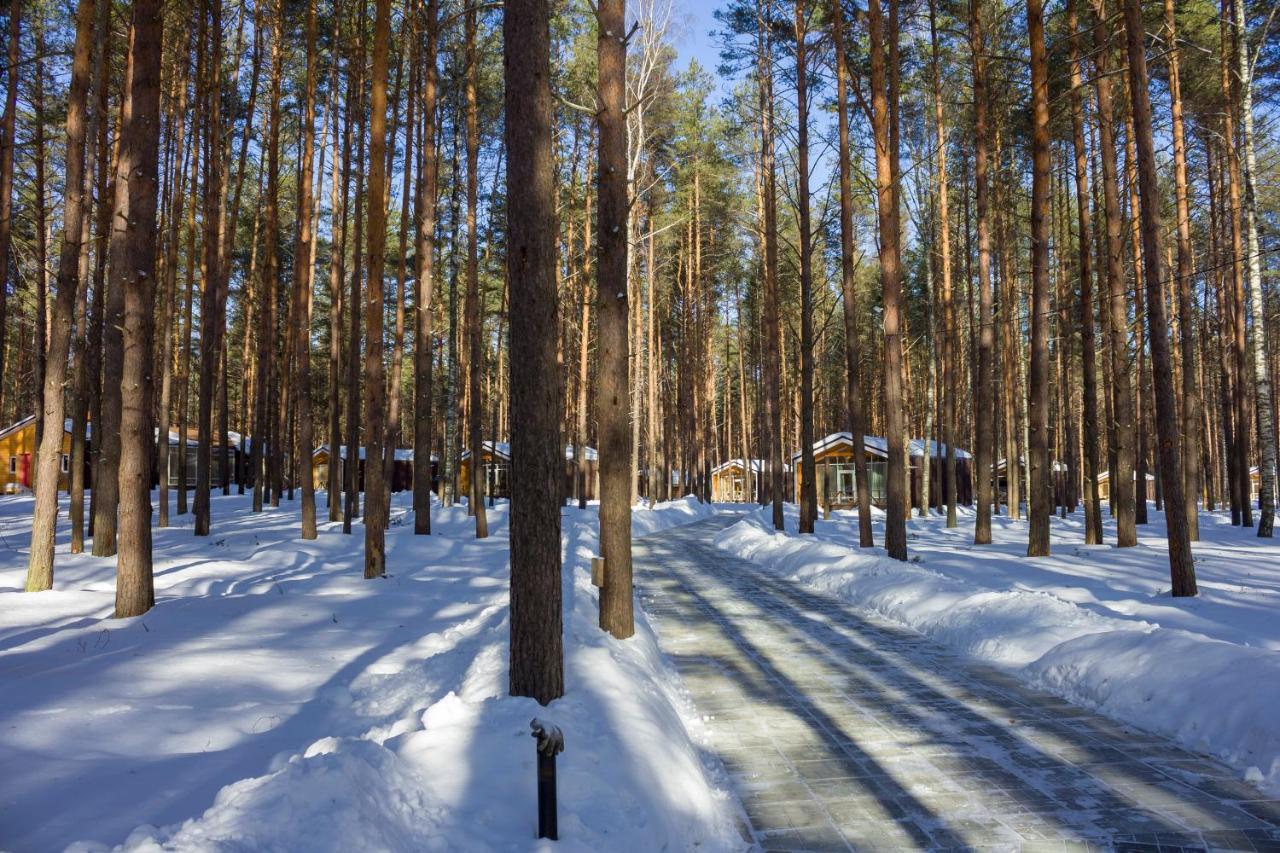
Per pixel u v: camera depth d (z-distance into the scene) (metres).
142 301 9.20
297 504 30.47
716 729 6.00
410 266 36.41
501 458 40.53
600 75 8.09
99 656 6.87
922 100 27.58
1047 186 15.86
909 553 16.77
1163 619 8.69
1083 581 12.10
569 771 3.81
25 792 3.70
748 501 55.12
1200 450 39.66
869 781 4.91
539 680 5.02
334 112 23.64
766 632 9.88
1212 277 26.86
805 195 22.12
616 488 7.88
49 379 11.02
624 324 8.04
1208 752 5.25
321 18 21.00
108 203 17.70
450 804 3.42
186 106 22.14
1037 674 7.39
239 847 2.63
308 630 8.57
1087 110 19.67
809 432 23.34
